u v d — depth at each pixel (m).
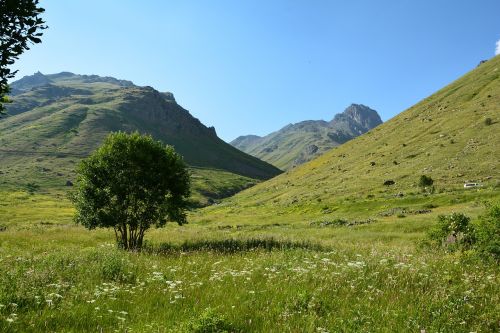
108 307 8.48
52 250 23.22
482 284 9.23
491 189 61.84
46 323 7.31
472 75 164.12
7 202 121.44
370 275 10.35
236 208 124.69
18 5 7.56
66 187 194.25
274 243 26.12
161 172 29.05
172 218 30.22
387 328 6.56
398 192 77.88
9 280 10.34
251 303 8.38
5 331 6.93
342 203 78.75
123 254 17.39
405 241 31.95
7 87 8.16
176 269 12.85
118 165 28.56
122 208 28.33
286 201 106.94
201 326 6.76
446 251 16.62
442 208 56.53
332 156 161.12
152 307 8.66
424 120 136.38
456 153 93.38
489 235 13.12
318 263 13.08
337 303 8.23
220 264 14.36
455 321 6.85
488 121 104.00
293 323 7.05
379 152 125.88
